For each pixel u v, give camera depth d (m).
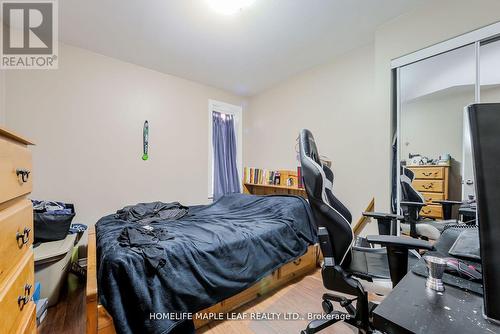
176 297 1.19
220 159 3.57
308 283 2.01
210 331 1.41
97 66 2.46
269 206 2.32
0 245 0.61
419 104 1.84
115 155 2.58
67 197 2.28
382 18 1.94
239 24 1.99
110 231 1.58
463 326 0.41
